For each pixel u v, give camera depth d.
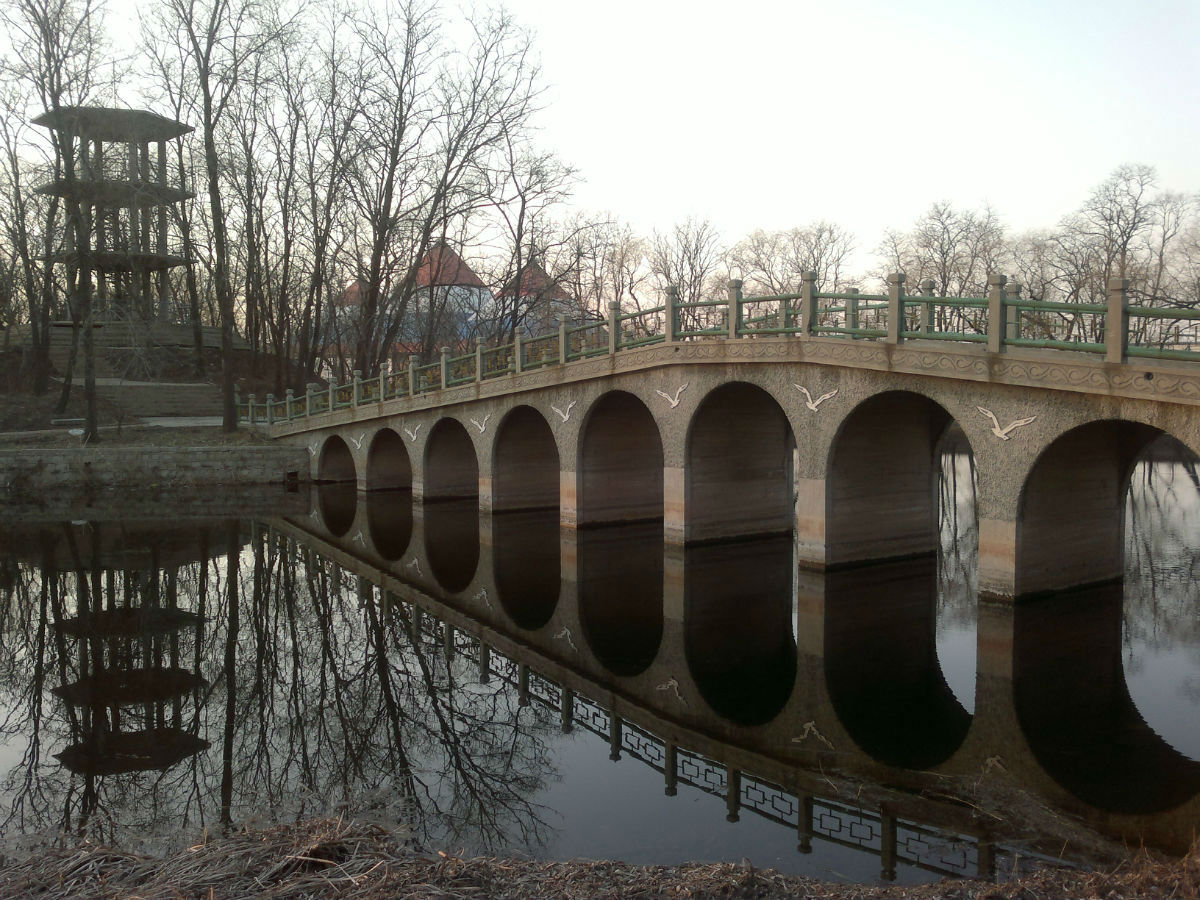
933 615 14.46
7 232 43.09
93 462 32.06
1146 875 5.63
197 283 53.53
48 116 33.53
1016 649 12.41
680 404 19.22
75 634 14.72
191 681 12.14
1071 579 14.16
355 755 9.30
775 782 8.38
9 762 9.19
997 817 7.41
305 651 13.56
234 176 41.38
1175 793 7.91
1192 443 10.91
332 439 34.31
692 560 18.95
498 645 13.80
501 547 22.00
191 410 43.03
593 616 15.37
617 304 20.64
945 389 14.05
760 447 20.73
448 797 8.15
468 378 26.14
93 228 34.41
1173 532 21.59
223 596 17.44
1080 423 12.17
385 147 38.34
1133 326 19.56
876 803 7.80
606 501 23.19
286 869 5.64
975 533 23.38
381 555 21.59
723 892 5.48
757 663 12.42
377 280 38.91
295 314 52.19
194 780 8.64
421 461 28.86
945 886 5.65
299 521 26.84
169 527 25.69
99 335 44.78
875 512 17.50
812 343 16.09
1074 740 9.31
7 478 31.38
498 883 5.56
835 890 5.60
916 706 10.52
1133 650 12.22
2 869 6.17
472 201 38.97
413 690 11.64
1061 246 43.06
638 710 10.74
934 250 46.88
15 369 43.09
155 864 5.86
